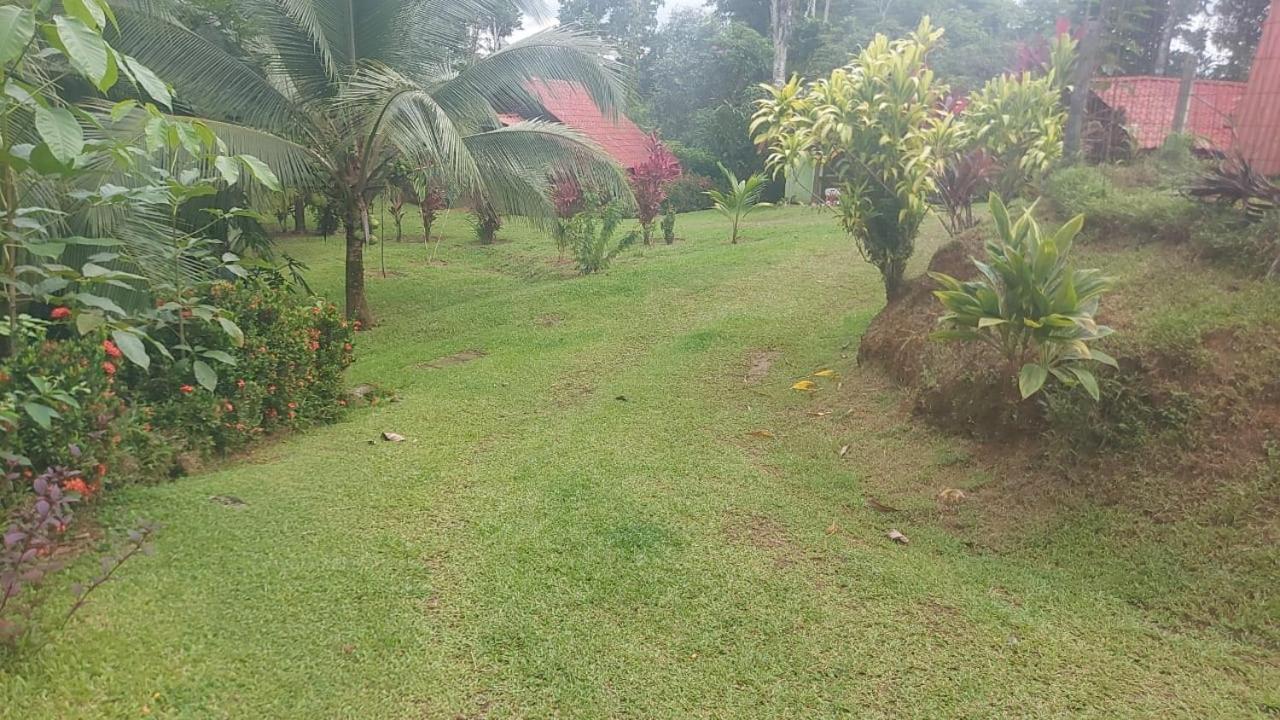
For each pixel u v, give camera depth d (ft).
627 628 9.27
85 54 8.80
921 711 8.03
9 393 10.17
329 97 29.40
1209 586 9.92
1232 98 42.60
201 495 12.22
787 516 12.34
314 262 46.19
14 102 10.61
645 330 25.12
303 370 16.99
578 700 8.05
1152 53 54.54
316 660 8.39
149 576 9.70
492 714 7.81
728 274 31.27
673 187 73.61
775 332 23.06
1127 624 9.56
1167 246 16.07
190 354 14.79
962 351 15.30
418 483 13.23
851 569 10.76
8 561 7.74
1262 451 10.99
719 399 18.28
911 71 18.21
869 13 86.17
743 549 11.24
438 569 10.39
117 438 12.01
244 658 8.32
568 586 10.09
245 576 9.89
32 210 11.46
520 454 14.82
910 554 11.36
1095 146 26.63
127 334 11.82
